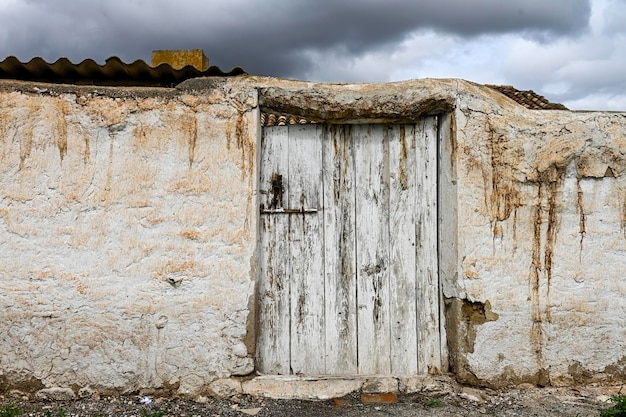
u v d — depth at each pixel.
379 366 4.02
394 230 4.08
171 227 3.74
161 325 3.70
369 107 3.92
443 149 4.03
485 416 3.48
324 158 4.09
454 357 3.92
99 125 3.74
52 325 3.66
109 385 3.68
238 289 3.76
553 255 3.97
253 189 3.81
